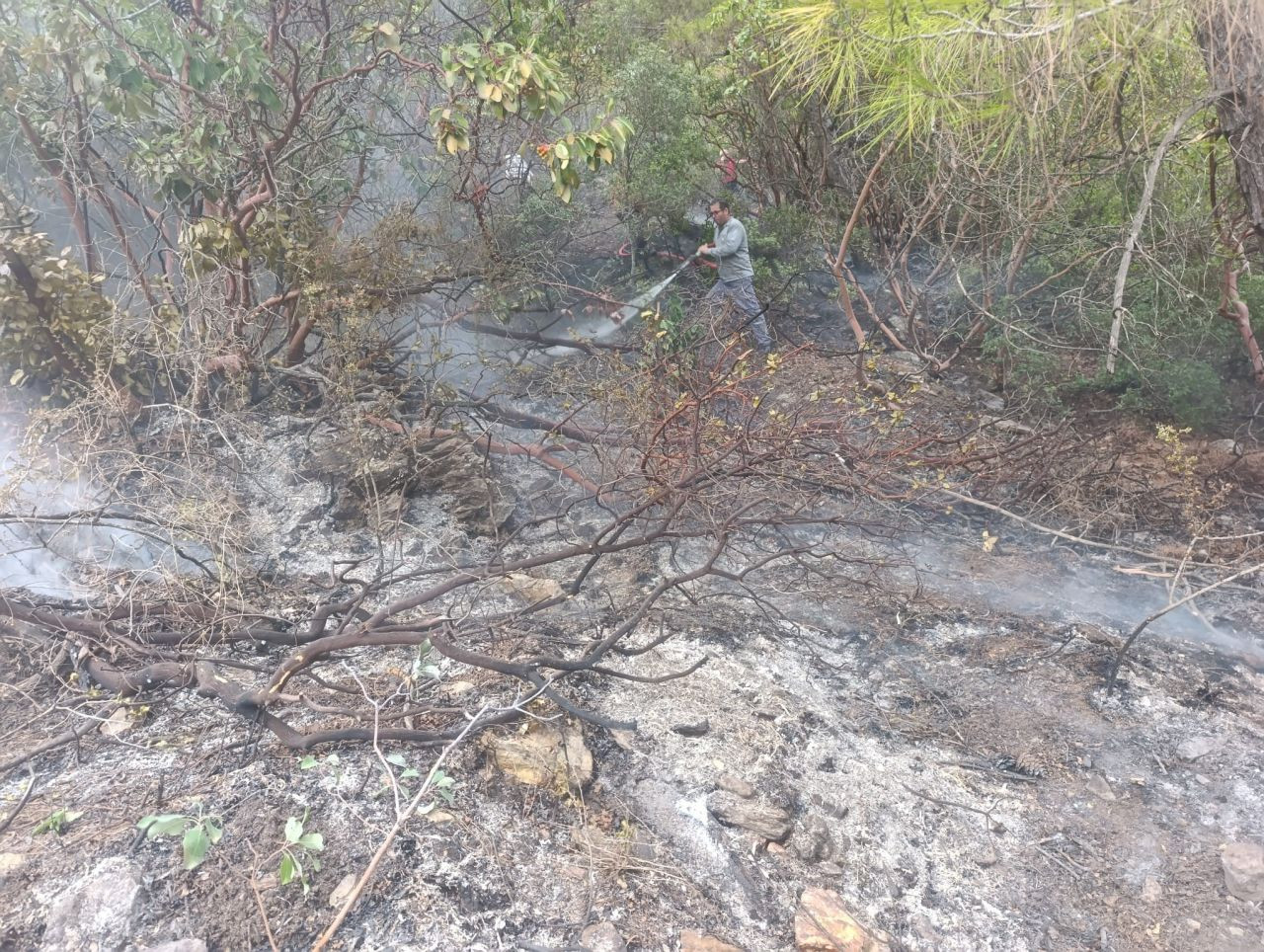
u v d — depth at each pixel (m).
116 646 3.13
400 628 3.25
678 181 7.47
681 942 2.38
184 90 4.65
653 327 4.98
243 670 3.12
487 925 2.27
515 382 5.64
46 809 2.44
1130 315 5.45
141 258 5.84
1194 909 2.73
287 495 4.47
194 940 2.05
